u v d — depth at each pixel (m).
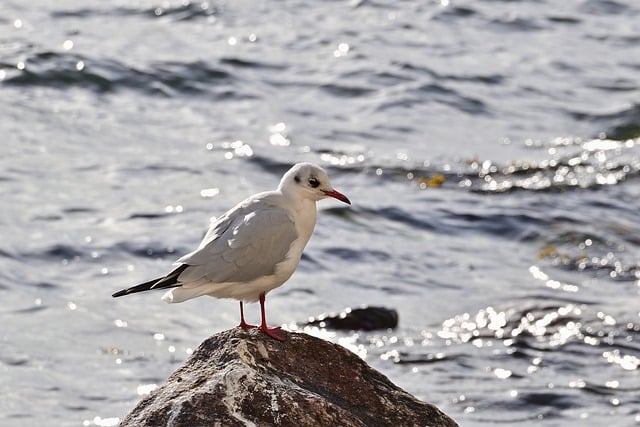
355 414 7.97
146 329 14.50
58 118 22.08
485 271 17.03
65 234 17.17
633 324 14.99
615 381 13.63
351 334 14.66
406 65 26.39
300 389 7.73
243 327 8.45
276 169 20.56
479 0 32.38
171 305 15.22
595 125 23.48
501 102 24.80
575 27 30.73
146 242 17.16
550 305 15.60
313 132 22.44
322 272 16.69
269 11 29.94
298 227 8.62
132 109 23.05
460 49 28.17
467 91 25.23
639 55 28.62
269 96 24.30
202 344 8.13
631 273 16.98
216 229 8.56
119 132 21.70
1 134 20.94
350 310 15.05
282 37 27.98
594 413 12.91
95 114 22.56
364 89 24.98
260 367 7.95
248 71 25.44
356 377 8.22
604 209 19.42
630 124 23.44
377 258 17.31
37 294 15.28
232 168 20.42
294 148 21.56
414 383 13.45
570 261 17.44
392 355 14.14
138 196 18.84
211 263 8.32
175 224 17.89
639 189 20.30
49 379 13.06
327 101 24.28
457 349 14.35
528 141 22.59
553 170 21.06
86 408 12.55
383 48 27.70
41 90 23.45
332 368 8.21
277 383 7.76
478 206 19.45
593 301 15.88
